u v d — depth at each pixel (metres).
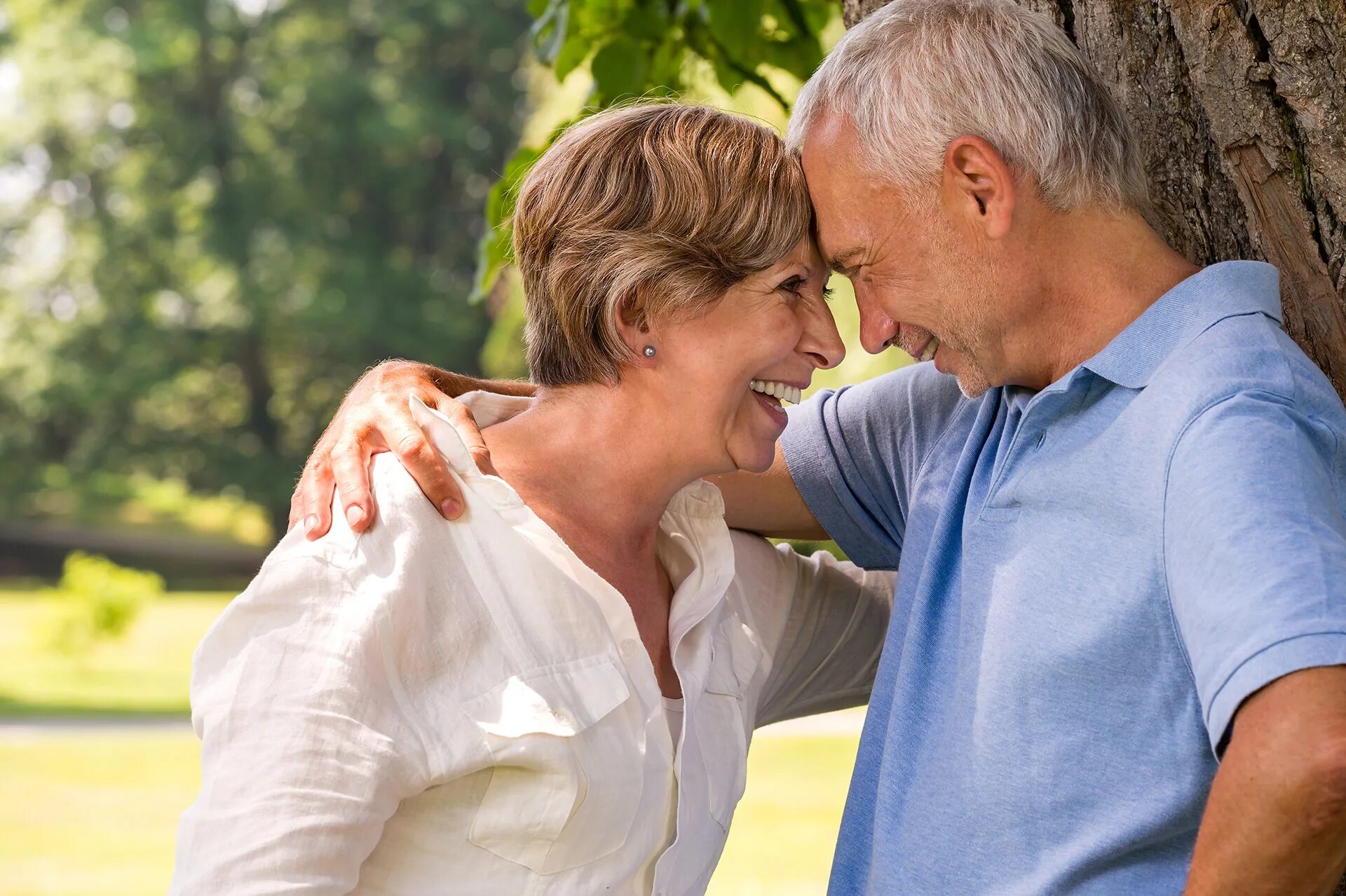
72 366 26.55
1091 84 1.46
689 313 1.50
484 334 27.75
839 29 4.14
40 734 10.94
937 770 1.49
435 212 28.77
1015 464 1.47
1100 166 1.44
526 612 1.43
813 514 1.87
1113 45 1.62
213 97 28.55
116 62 27.23
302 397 28.11
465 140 27.75
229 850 1.26
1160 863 1.35
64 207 28.11
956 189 1.45
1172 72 1.58
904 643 1.60
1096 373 1.40
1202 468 1.23
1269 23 1.48
